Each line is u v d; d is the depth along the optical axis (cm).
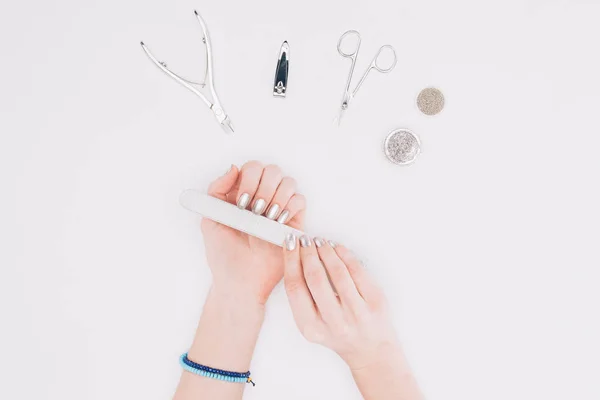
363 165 112
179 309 113
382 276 113
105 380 115
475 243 114
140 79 112
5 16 113
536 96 114
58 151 113
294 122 112
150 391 115
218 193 103
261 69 112
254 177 99
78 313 114
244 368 104
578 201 115
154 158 112
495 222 114
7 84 113
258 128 112
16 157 113
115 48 113
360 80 109
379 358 97
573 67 114
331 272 95
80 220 113
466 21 113
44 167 113
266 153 112
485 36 113
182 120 112
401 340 114
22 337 115
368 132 112
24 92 113
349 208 112
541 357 115
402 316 114
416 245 113
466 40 113
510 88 114
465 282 114
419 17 113
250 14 112
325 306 93
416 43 113
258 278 105
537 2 113
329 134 112
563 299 115
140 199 113
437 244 113
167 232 113
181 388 101
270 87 112
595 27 114
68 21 113
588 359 115
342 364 113
